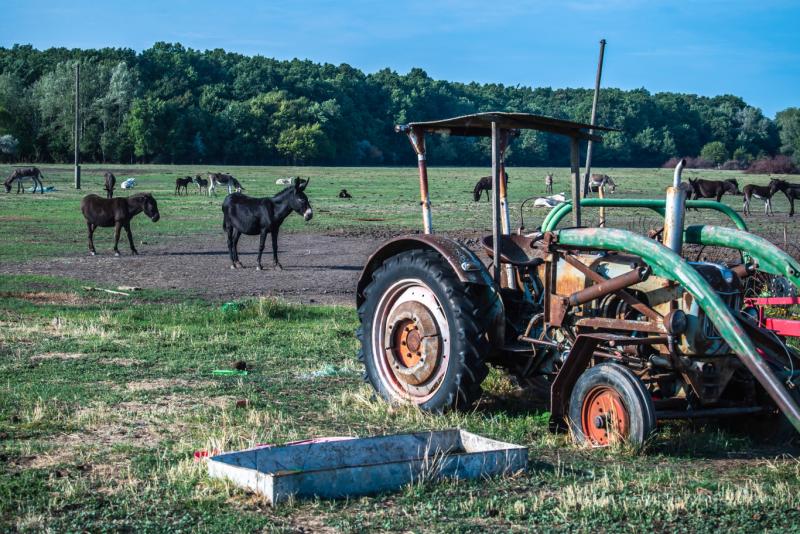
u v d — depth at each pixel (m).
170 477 5.98
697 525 5.22
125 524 5.14
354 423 7.80
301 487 5.57
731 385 7.77
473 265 7.98
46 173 82.50
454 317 7.96
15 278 18.70
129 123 132.88
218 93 174.62
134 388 9.17
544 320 7.95
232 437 7.14
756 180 90.75
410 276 8.44
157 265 22.48
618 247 7.27
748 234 7.79
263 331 13.03
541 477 6.13
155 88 168.00
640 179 94.00
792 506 5.58
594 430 7.13
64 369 10.05
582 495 5.73
